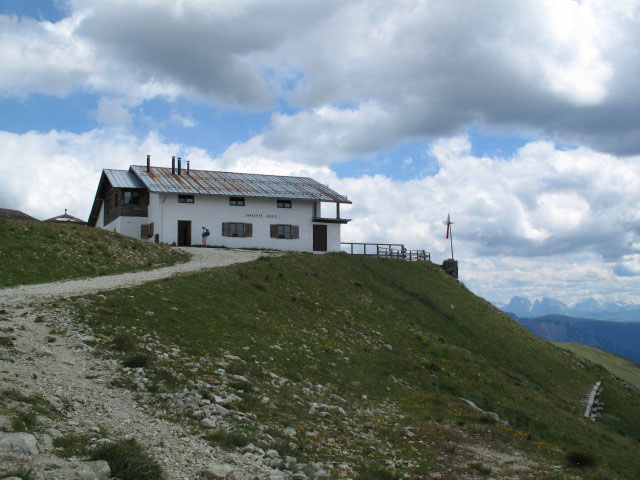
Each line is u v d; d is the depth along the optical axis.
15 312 21.41
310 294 42.66
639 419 48.62
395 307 49.97
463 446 20.28
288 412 18.92
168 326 24.19
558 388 49.62
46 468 9.85
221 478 11.51
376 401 24.66
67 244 39.44
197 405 16.39
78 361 17.55
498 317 64.12
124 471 10.47
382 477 15.17
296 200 64.62
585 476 19.11
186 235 60.06
